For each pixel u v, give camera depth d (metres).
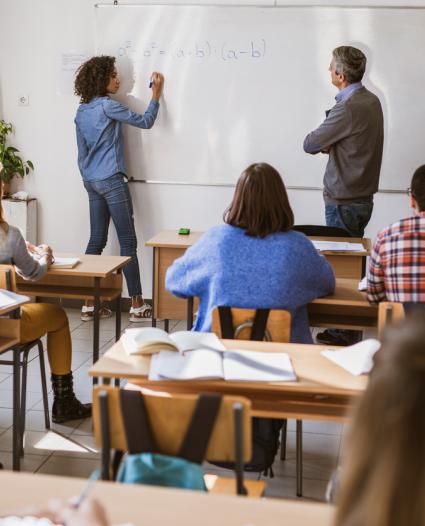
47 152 5.75
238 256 2.84
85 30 5.56
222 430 1.84
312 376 2.28
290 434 3.66
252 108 5.44
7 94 5.71
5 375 4.34
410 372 0.82
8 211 5.68
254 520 1.37
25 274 3.46
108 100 5.37
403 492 0.81
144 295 5.84
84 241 5.84
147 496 1.45
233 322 2.74
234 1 5.35
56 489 1.47
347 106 4.66
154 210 5.68
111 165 5.45
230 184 5.57
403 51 5.24
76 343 5.03
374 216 5.48
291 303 2.86
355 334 4.94
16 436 3.11
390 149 5.37
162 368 2.25
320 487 3.11
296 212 5.53
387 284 2.94
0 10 5.62
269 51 5.36
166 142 5.57
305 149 4.85
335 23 5.26
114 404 1.87
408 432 0.81
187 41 5.42
